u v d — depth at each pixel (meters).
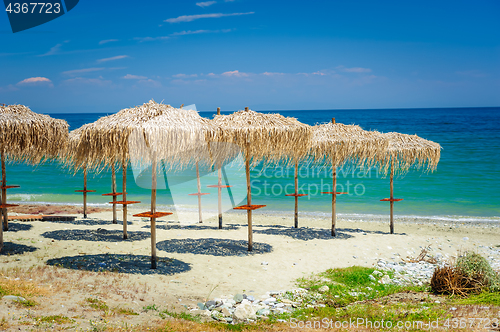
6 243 9.11
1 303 4.62
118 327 4.36
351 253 9.78
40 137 8.04
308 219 15.84
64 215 15.09
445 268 6.97
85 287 5.93
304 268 8.37
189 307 5.71
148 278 7.00
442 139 49.41
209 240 10.63
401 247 10.70
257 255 9.23
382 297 6.75
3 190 10.86
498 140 46.91
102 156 7.12
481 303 5.85
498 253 10.41
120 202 10.54
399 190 23.22
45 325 4.13
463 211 17.91
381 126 79.25
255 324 5.21
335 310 6.01
